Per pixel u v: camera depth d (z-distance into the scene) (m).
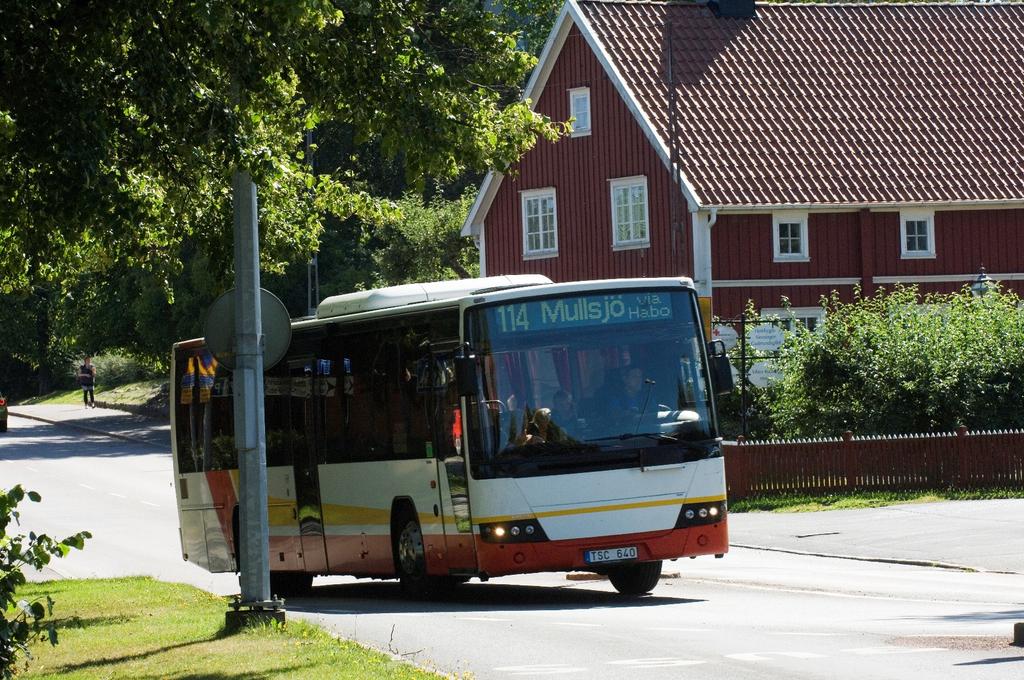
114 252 58.28
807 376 92.00
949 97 132.88
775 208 120.62
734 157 123.50
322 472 56.25
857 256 124.19
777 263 122.12
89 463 151.88
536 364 47.66
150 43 40.75
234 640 39.19
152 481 131.88
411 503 51.47
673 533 47.59
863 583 53.06
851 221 124.19
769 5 138.25
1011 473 83.12
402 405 51.41
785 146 125.31
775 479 84.75
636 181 127.38
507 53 45.91
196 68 42.09
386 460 52.31
